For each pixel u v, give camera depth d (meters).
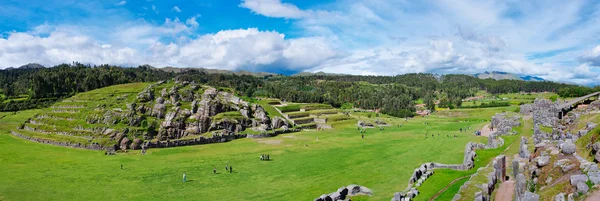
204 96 141.75
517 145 69.06
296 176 65.00
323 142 112.19
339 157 83.38
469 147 69.88
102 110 118.44
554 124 65.88
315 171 68.69
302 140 118.56
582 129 43.12
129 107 119.38
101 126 108.81
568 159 30.31
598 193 22.64
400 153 83.94
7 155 83.31
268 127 140.25
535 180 31.11
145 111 121.75
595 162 28.09
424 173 52.16
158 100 129.12
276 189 56.25
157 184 60.88
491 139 81.06
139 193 55.22
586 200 22.61
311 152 93.12
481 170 46.16
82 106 128.88
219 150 99.44
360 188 49.38
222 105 140.00
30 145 98.31
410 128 151.50
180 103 131.00
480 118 187.25
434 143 97.38
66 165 76.25
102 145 98.44
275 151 96.31
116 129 107.12
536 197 26.66
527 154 49.66
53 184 60.06
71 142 100.44
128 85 156.38
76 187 58.56
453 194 41.81
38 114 131.50
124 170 72.38
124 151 96.81
